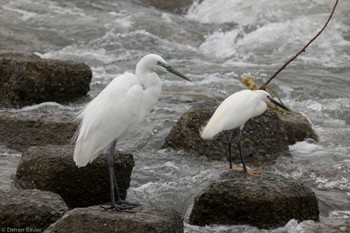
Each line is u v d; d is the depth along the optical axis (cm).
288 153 1424
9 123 1438
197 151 1402
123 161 1137
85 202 1130
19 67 1706
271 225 1050
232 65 2273
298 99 1953
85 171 1117
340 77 2119
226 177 1112
